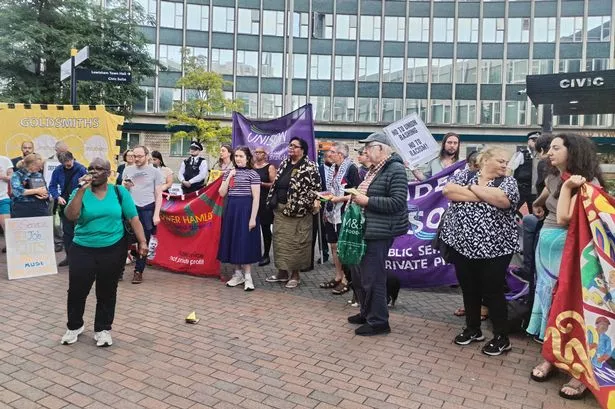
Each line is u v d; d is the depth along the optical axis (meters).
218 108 33.62
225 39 42.94
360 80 43.91
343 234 5.23
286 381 4.21
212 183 7.79
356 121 43.94
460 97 43.50
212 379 4.22
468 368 4.54
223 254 7.14
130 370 4.37
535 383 4.25
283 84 41.59
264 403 3.82
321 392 4.02
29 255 7.71
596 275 3.94
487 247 4.62
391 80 43.97
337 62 43.88
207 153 34.47
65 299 6.48
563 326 4.13
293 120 9.08
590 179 4.21
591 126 40.94
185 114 33.50
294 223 7.25
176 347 4.91
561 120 41.53
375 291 5.33
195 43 42.34
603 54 41.66
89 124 10.68
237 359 4.65
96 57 25.55
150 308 6.15
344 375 4.34
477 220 4.66
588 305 3.93
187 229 7.99
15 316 5.76
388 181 5.20
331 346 5.02
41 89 24.69
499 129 42.84
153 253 8.30
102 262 4.79
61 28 25.78
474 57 43.31
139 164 7.61
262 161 8.68
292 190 7.06
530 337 5.35
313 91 43.84
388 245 5.38
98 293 4.88
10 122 10.51
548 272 4.65
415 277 7.18
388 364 4.59
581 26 41.88
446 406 3.83
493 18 42.97
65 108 10.63
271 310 6.20
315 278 8.01
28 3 25.22
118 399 3.85
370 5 43.75
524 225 6.02
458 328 5.64
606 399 3.66
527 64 42.62
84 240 4.78
